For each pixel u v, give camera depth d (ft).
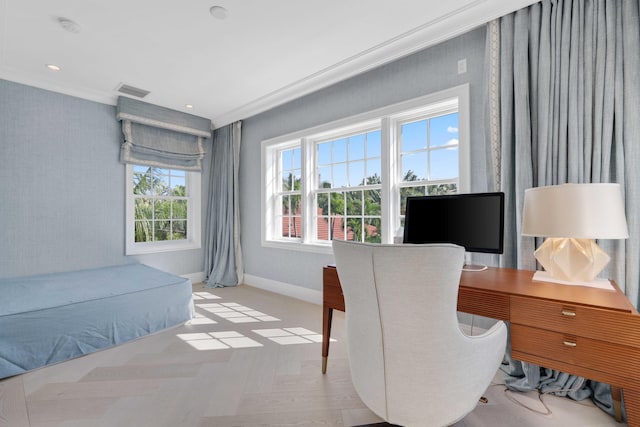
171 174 14.14
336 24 7.30
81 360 6.80
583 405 5.21
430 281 3.24
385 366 3.61
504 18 6.68
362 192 10.39
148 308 8.16
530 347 4.13
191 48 8.31
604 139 5.51
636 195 5.28
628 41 5.41
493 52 6.84
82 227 11.26
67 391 5.61
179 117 13.41
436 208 6.19
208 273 14.47
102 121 11.74
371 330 3.67
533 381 5.58
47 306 6.72
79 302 7.07
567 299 3.94
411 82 8.63
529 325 4.13
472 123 7.50
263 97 11.85
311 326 8.86
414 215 6.45
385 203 9.18
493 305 4.42
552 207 4.55
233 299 11.69
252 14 6.89
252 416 4.91
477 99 7.43
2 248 9.71
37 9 6.64
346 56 8.78
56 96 10.72
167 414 4.95
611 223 4.23
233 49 8.38
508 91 6.57
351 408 5.12
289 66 9.36
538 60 6.23
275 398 5.39
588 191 4.32
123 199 12.28
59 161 10.77
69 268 10.95
